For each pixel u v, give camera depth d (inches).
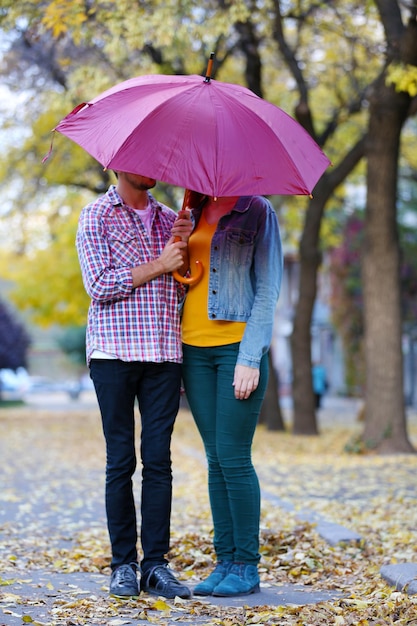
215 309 192.1
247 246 194.2
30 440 810.8
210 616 177.2
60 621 169.6
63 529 313.6
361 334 1425.9
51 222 954.7
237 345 192.9
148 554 192.9
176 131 179.0
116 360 189.0
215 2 481.7
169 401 192.9
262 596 196.4
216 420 195.3
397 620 170.4
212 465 201.2
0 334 1956.2
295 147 180.7
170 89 184.2
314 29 703.7
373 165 595.8
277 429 912.3
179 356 193.2
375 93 585.3
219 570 200.5
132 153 177.6
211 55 184.9
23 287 1389.0
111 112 183.0
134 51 595.8
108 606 182.4
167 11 446.3
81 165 839.7
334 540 269.0
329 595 200.5
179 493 411.8
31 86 668.7
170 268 189.2
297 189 178.9
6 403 1903.3
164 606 179.5
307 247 827.4
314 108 920.9
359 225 1320.1
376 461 548.4
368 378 611.8
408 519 323.3
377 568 231.6
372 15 593.0
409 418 1172.5
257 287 193.2
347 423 1094.4
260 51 779.4
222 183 176.9
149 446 192.4
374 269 604.4
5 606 182.9
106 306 190.1
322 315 2097.7
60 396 2418.8
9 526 314.7
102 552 257.4
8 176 853.8
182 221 191.3
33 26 467.8
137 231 194.2
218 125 179.3
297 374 844.0
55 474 516.7
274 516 321.4
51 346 3348.9
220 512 201.6
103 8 454.6
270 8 543.2
